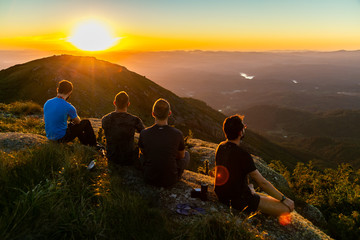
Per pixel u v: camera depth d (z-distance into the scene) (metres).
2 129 7.96
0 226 2.31
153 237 2.95
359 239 6.35
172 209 3.90
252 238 3.12
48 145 4.56
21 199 2.69
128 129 4.95
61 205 2.88
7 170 3.37
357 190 9.30
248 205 4.06
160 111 4.38
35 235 2.39
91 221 2.78
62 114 5.22
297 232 4.03
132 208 3.27
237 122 3.97
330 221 7.04
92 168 4.13
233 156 3.99
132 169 4.96
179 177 4.93
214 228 3.14
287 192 7.78
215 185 4.25
